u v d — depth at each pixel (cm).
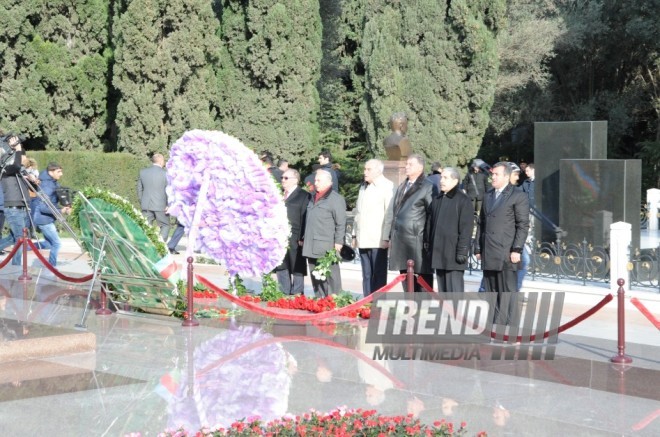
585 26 3831
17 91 2972
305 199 1498
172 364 1030
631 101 4122
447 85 3134
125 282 1331
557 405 851
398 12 3162
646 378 961
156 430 774
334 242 1420
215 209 1385
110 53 3127
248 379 956
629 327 1272
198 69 3031
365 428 645
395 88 3161
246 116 3256
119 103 2989
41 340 1062
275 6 3167
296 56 3228
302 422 666
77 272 1859
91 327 1264
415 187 1320
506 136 4362
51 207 1667
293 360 1048
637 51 4116
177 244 2262
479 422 793
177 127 3011
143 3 2894
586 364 1030
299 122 3259
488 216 1202
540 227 1872
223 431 673
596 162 1756
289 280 1522
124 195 2789
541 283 1606
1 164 1817
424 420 796
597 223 1756
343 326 1257
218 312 1359
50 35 3052
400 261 1320
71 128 3080
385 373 984
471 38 3075
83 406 852
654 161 3950
